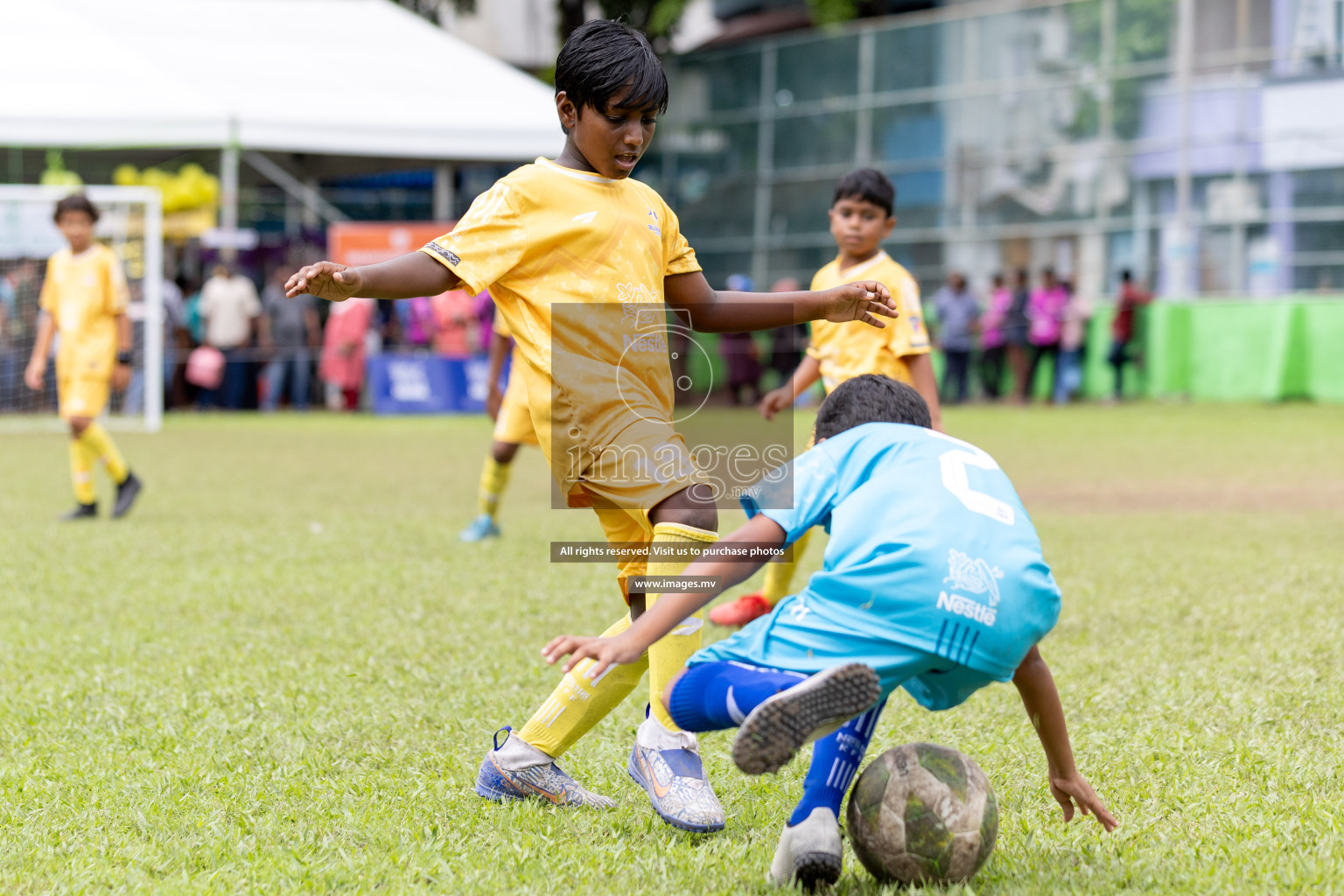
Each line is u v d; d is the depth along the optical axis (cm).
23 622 1122
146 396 3506
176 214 4144
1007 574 532
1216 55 4175
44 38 3659
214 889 552
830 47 4844
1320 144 4028
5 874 571
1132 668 955
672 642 644
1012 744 763
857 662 512
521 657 998
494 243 630
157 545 1548
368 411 4156
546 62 6519
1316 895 531
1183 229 4228
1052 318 4169
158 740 780
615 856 591
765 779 713
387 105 3834
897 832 546
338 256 3750
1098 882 550
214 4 4203
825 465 562
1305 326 4066
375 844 609
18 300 3547
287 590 1272
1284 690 886
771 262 5012
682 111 5238
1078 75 4394
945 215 4697
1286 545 1562
